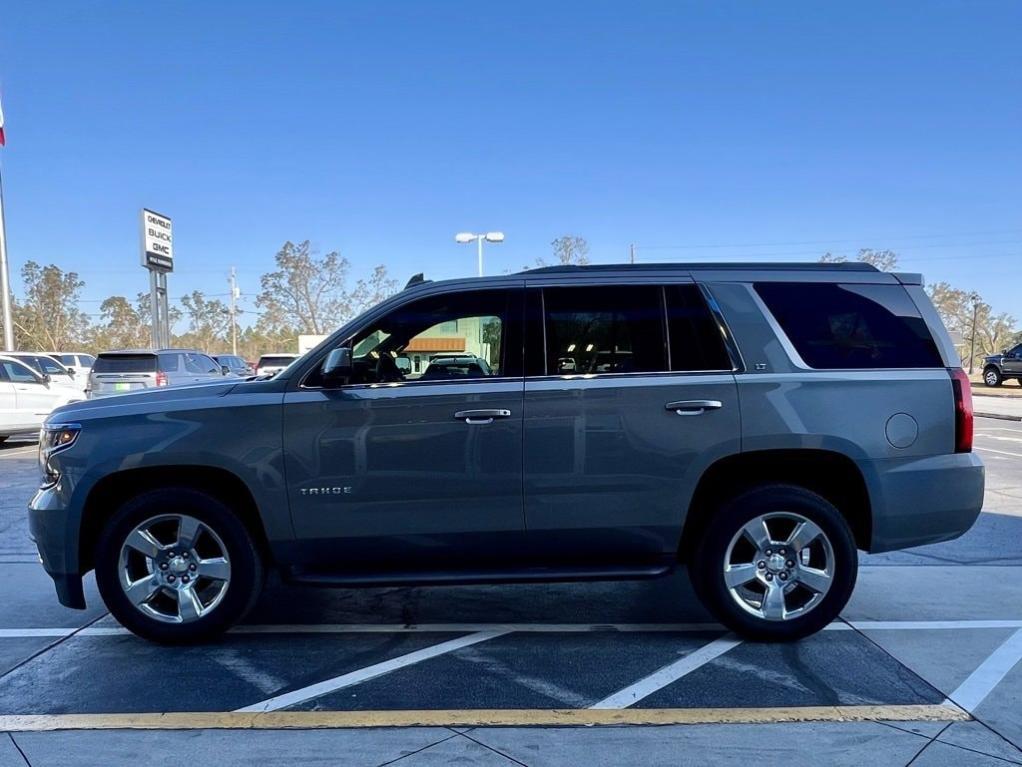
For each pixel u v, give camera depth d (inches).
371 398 156.2
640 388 157.9
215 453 155.0
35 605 192.4
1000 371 1349.7
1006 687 141.8
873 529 161.0
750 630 162.4
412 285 179.3
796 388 159.0
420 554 160.9
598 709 133.4
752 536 161.6
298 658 158.1
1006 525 281.4
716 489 167.6
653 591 206.1
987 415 808.3
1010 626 175.0
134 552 161.2
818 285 166.6
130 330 2623.0
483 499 157.8
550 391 157.2
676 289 164.1
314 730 125.7
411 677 148.3
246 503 163.9
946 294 2704.2
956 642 165.0
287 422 155.4
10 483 373.7
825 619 161.9
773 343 161.6
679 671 150.4
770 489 161.9
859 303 165.8
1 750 118.9
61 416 160.9
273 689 142.4
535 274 166.7
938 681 144.6
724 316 162.2
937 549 246.8
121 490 165.2
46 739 122.6
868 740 121.6
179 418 155.9
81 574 160.9
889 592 200.8
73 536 156.8
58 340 2370.8
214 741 121.9
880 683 143.9
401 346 164.2
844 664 153.2
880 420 159.5
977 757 116.0
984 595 198.2
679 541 162.7
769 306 163.8
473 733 124.7
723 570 162.1
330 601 197.3
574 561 164.9
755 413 157.9
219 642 167.0
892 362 163.2
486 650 162.9
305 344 1430.9
